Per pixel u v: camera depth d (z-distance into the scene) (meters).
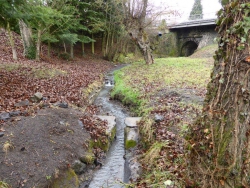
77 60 17.78
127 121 5.54
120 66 19.91
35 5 8.09
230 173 1.79
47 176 3.10
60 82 9.03
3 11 6.18
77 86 8.95
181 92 6.90
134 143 4.70
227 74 1.87
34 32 13.86
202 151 2.01
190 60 15.31
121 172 3.94
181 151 3.38
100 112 7.12
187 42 25.02
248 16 1.73
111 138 5.05
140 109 6.52
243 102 1.77
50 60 14.33
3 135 3.52
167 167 3.17
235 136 1.79
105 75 14.30
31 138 3.68
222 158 1.84
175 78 9.45
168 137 3.98
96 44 24.52
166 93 7.02
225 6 1.93
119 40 21.88
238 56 1.79
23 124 3.97
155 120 4.75
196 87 7.57
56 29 14.18
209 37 22.25
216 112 1.92
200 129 2.09
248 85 1.75
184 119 4.58
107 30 21.25
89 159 3.93
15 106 5.10
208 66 12.23
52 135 3.97
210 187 1.90
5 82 7.31
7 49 12.91
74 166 3.59
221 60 1.96
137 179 3.35
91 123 4.96
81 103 7.08
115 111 7.46
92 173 3.88
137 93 7.75
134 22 14.34
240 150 1.78
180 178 2.64
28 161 3.22
